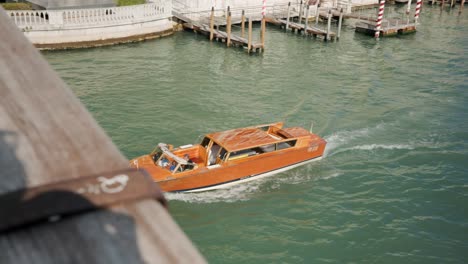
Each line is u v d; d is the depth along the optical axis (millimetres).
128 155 21438
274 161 20406
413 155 22750
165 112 25953
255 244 16500
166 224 1308
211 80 31375
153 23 41000
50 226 1270
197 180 18750
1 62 1754
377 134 24766
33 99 1629
